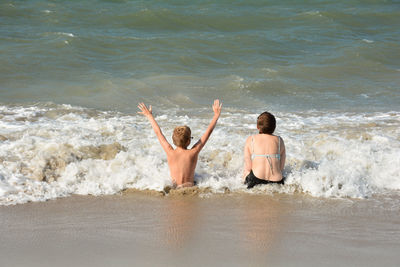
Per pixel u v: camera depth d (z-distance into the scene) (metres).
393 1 99.81
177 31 71.81
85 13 76.19
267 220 16.78
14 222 16.42
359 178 21.14
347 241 14.88
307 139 28.06
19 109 35.53
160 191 20.03
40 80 44.91
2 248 14.11
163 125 31.80
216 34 68.00
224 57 58.44
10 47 54.69
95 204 18.58
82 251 13.92
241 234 15.38
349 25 80.06
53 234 15.29
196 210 17.88
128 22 73.69
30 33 61.84
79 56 53.81
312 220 16.83
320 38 70.81
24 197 19.03
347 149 25.80
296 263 13.16
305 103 41.81
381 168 22.75
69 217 17.02
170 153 20.72
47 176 21.23
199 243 14.59
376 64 58.03
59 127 29.50
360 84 49.66
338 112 38.09
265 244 14.55
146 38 62.81
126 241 14.72
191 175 20.78
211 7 86.81
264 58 59.00
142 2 87.81
